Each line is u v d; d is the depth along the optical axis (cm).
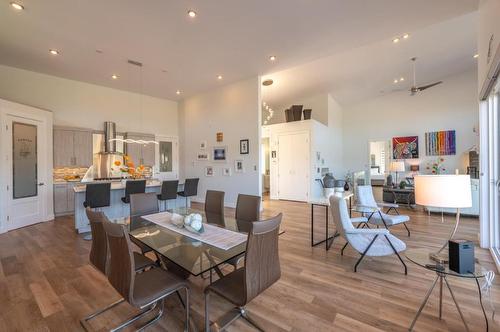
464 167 763
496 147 316
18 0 296
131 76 567
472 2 311
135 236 217
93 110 624
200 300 218
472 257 162
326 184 603
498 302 205
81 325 185
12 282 249
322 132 797
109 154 620
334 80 719
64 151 555
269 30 374
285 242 369
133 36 386
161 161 761
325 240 369
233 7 317
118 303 210
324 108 838
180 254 182
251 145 599
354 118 981
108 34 378
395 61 621
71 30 365
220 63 498
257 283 150
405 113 873
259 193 592
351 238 271
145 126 727
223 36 390
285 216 545
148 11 322
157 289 160
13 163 441
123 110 681
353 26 365
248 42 411
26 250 336
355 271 269
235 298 150
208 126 694
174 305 210
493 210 319
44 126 505
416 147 848
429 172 826
